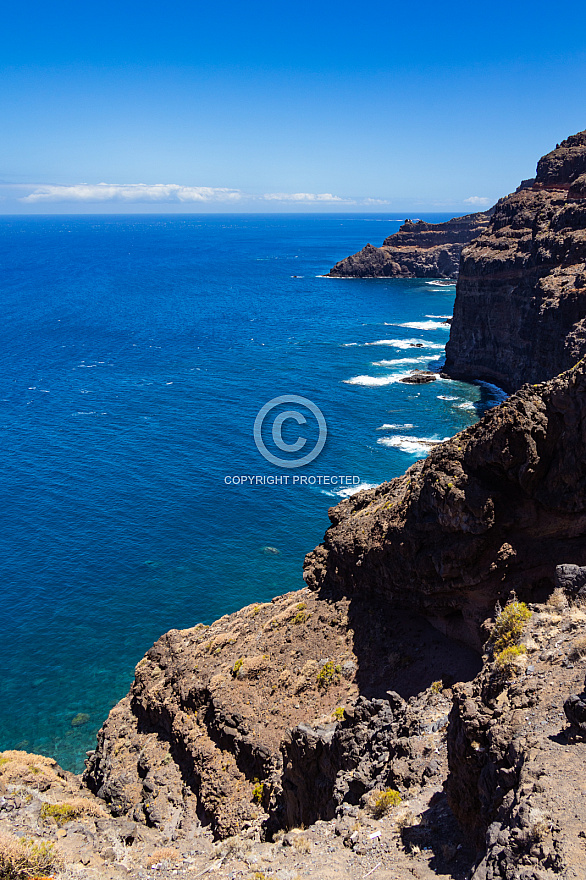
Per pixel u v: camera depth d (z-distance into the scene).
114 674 53.12
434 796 18.75
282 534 71.38
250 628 35.41
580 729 14.59
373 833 18.00
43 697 50.94
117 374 137.12
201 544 69.75
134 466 89.62
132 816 27.45
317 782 24.25
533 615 20.98
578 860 11.29
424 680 27.33
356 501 38.34
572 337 72.75
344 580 34.16
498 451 25.91
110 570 65.81
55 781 27.22
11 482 85.31
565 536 26.52
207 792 26.66
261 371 136.88
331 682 29.06
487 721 16.47
